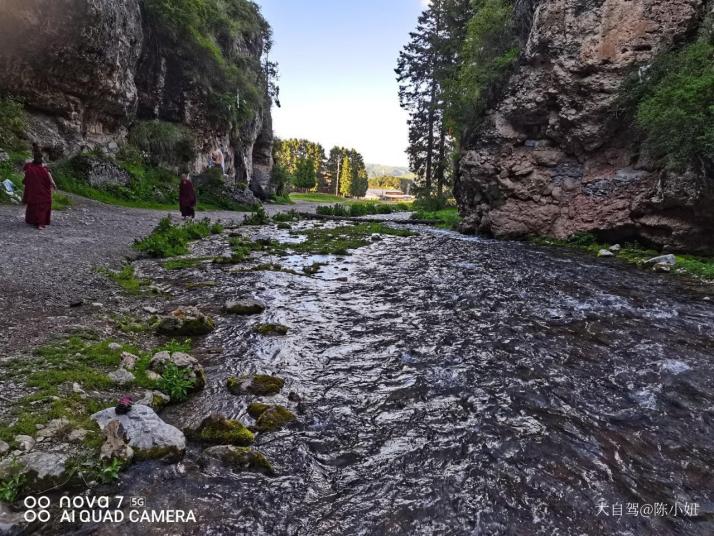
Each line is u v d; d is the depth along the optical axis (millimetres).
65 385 3607
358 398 4129
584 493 2914
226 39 36812
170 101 29625
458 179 23031
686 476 3141
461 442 3451
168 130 27781
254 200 31781
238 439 3293
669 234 12938
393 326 6289
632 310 7230
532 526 2607
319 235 16922
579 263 11602
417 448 3357
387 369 4812
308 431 3535
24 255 7797
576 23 15508
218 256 10539
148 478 2785
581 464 3221
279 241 14992
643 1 14141
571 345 5637
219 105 32719
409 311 7051
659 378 4703
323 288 8414
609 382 4594
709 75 10758
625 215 14219
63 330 4844
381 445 3389
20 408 3170
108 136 22984
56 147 18453
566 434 3611
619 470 3178
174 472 2875
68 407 3281
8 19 16000
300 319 6445
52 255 8195
